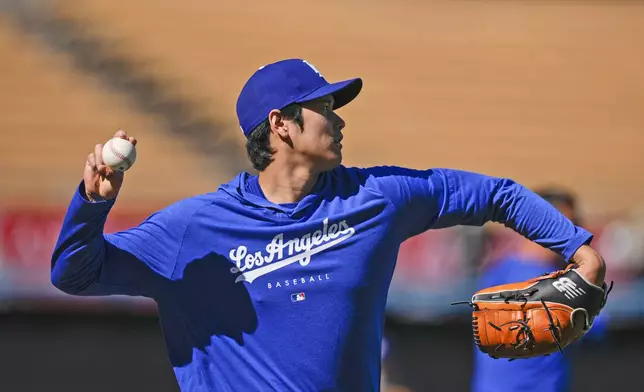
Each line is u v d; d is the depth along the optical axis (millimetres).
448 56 55375
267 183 11781
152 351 37156
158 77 52500
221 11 58625
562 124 49594
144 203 39750
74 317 37562
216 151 46531
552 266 22047
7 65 53125
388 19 58562
